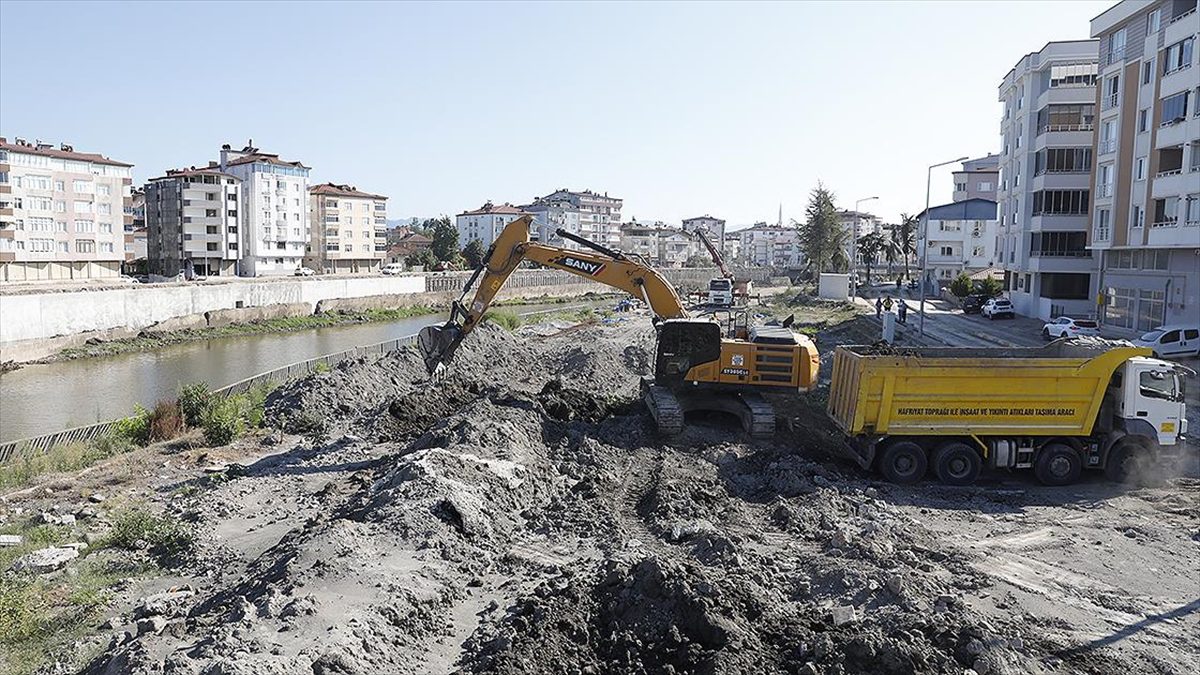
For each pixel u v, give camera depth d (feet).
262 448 77.77
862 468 66.23
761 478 63.87
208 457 73.87
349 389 96.37
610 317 202.39
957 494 61.00
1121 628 39.14
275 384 107.55
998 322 180.14
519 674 31.63
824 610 38.37
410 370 112.16
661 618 34.55
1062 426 62.44
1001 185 218.59
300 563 41.88
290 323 219.82
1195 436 78.48
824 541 50.37
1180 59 125.29
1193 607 41.60
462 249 453.17
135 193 381.60
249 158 340.59
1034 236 185.88
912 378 62.13
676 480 61.31
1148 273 138.00
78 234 278.26
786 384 76.07
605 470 65.62
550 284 323.57
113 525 56.54
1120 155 143.84
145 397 124.98
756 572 43.19
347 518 51.19
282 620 35.19
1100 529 53.31
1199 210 118.93
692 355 75.92
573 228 542.98
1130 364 61.36
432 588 41.42
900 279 291.79
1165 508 57.77
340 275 307.58
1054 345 69.51
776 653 33.27
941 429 62.90
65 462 71.97
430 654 35.40
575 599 37.60
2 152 250.98
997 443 62.95
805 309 228.63
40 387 132.77
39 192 263.70
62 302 165.78
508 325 172.45
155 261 332.60
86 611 42.78
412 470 55.42
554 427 74.54
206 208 323.16
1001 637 34.99
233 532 54.85
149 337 184.24
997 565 47.16
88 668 35.19
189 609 41.75
